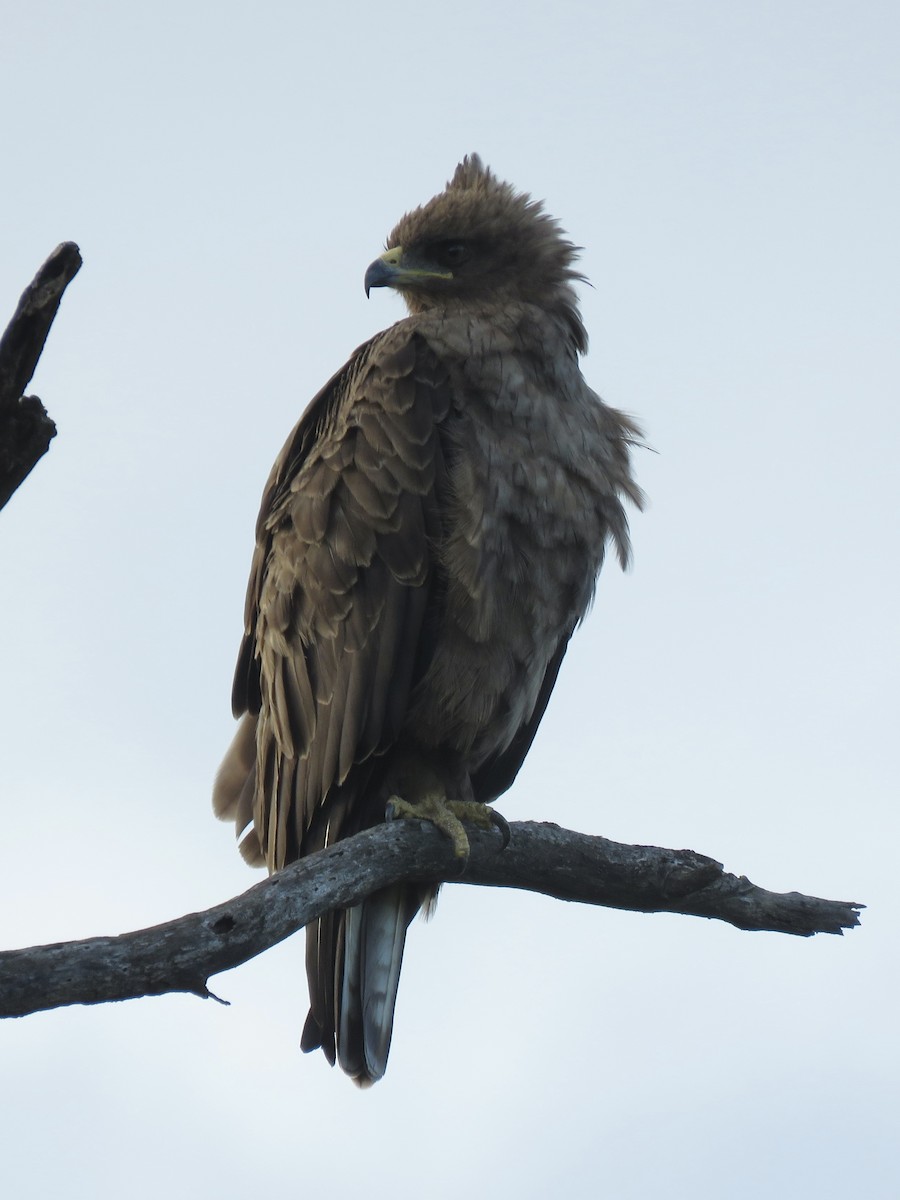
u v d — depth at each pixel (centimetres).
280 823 1191
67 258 673
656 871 1103
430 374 1162
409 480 1137
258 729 1245
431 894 1166
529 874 1104
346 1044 1112
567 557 1166
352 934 1119
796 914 1104
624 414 1282
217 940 830
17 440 707
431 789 1173
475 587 1125
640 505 1252
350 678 1141
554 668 1298
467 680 1152
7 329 677
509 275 1280
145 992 799
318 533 1165
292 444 1245
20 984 762
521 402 1155
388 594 1134
